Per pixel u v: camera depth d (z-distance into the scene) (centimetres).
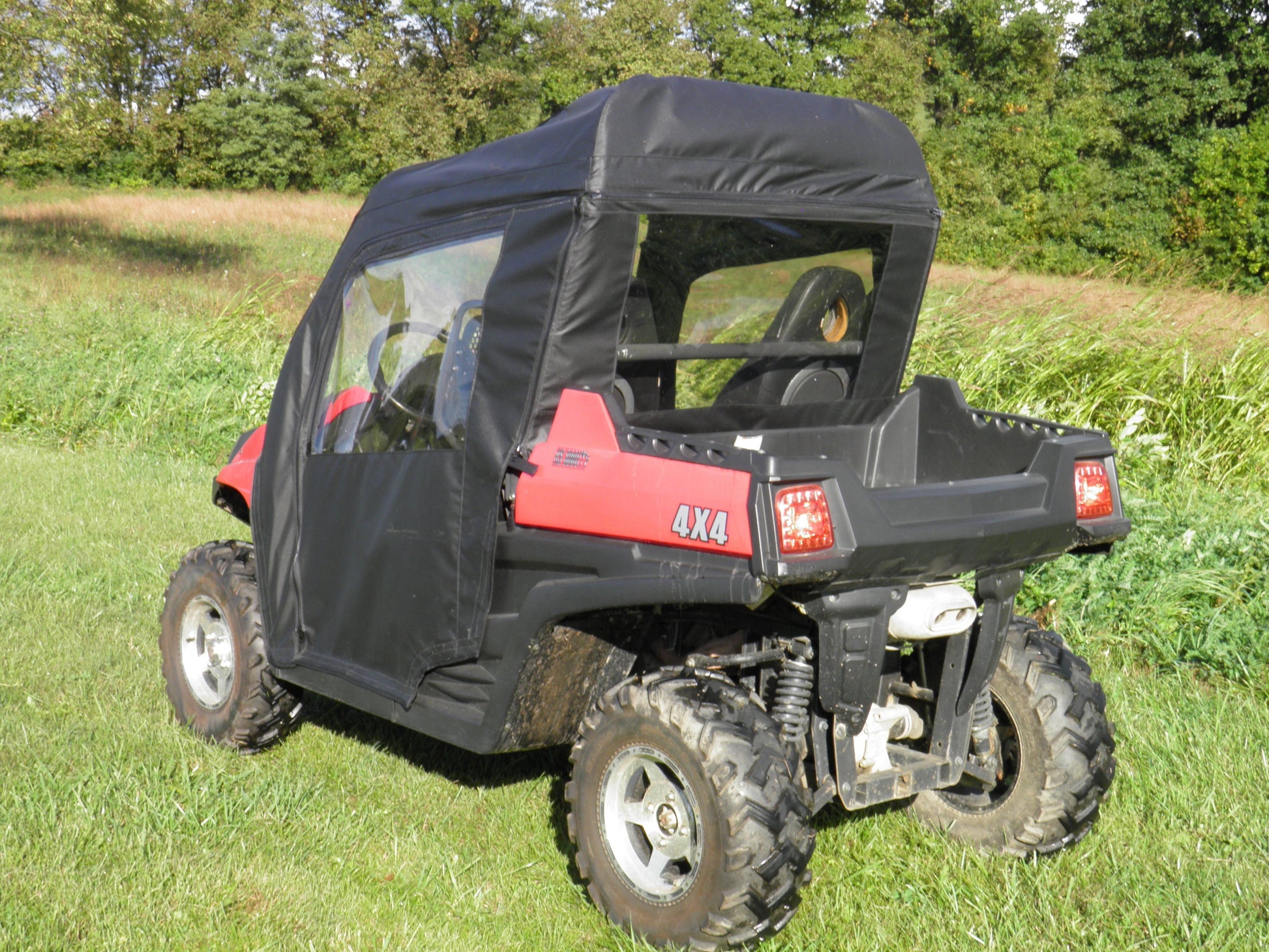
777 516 269
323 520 395
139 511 834
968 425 387
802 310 378
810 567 270
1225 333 983
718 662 325
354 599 381
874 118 384
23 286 1895
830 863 369
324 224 3728
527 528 331
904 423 411
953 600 316
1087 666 372
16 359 1232
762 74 5641
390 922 329
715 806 291
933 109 5759
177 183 5991
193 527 795
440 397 358
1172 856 367
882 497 294
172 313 1466
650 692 311
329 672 391
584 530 314
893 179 385
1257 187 4034
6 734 443
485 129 6394
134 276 2186
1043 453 337
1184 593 583
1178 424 902
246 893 338
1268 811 396
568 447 321
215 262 2636
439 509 345
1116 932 320
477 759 450
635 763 318
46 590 630
